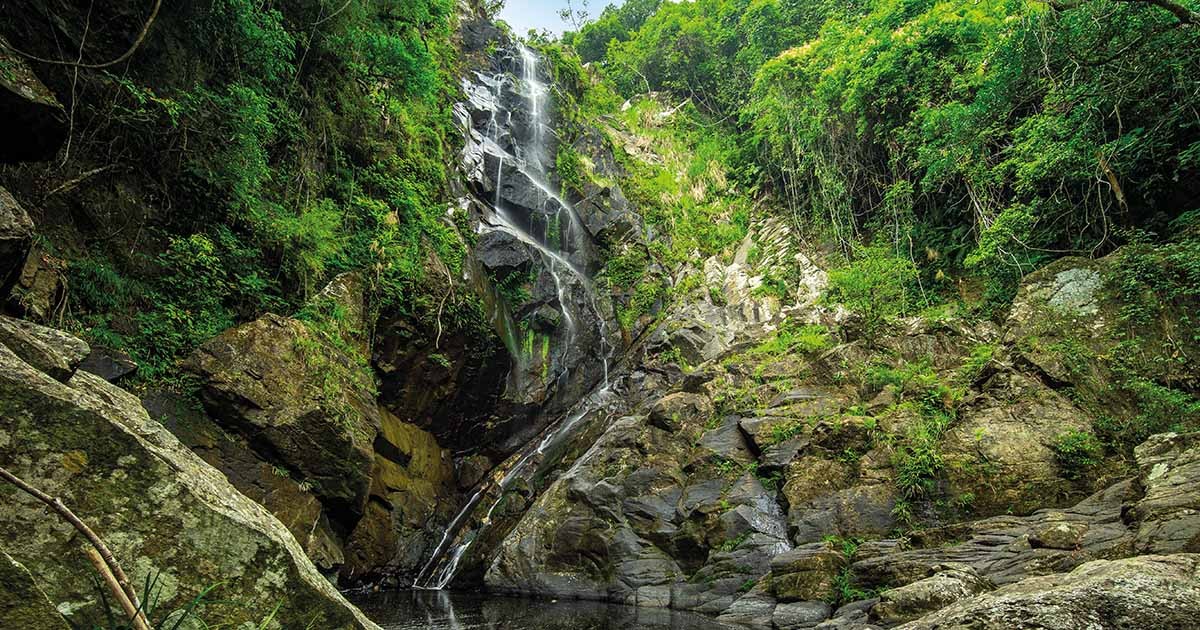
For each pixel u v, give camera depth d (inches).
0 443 85.3
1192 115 473.4
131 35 367.2
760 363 583.2
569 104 984.3
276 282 442.0
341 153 545.3
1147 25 442.6
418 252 565.6
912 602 261.3
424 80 602.2
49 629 73.2
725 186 1064.2
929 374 493.4
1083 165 512.1
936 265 683.4
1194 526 229.1
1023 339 452.4
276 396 377.4
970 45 645.9
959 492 395.9
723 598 394.3
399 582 503.5
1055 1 448.5
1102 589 139.6
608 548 465.7
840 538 401.4
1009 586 170.1
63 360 117.4
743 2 1263.5
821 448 458.9
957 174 661.9
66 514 65.5
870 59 729.0
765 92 944.3
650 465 511.8
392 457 530.0
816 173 854.5
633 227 879.1
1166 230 494.0
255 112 417.4
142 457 94.7
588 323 766.5
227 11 416.8
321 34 519.5
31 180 314.0
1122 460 366.9
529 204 784.9
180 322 369.7
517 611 389.7
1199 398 382.0
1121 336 423.2
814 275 773.3
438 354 569.6
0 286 167.2
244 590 96.7
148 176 380.5
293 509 373.7
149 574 88.4
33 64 316.8
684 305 811.4
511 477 627.8
